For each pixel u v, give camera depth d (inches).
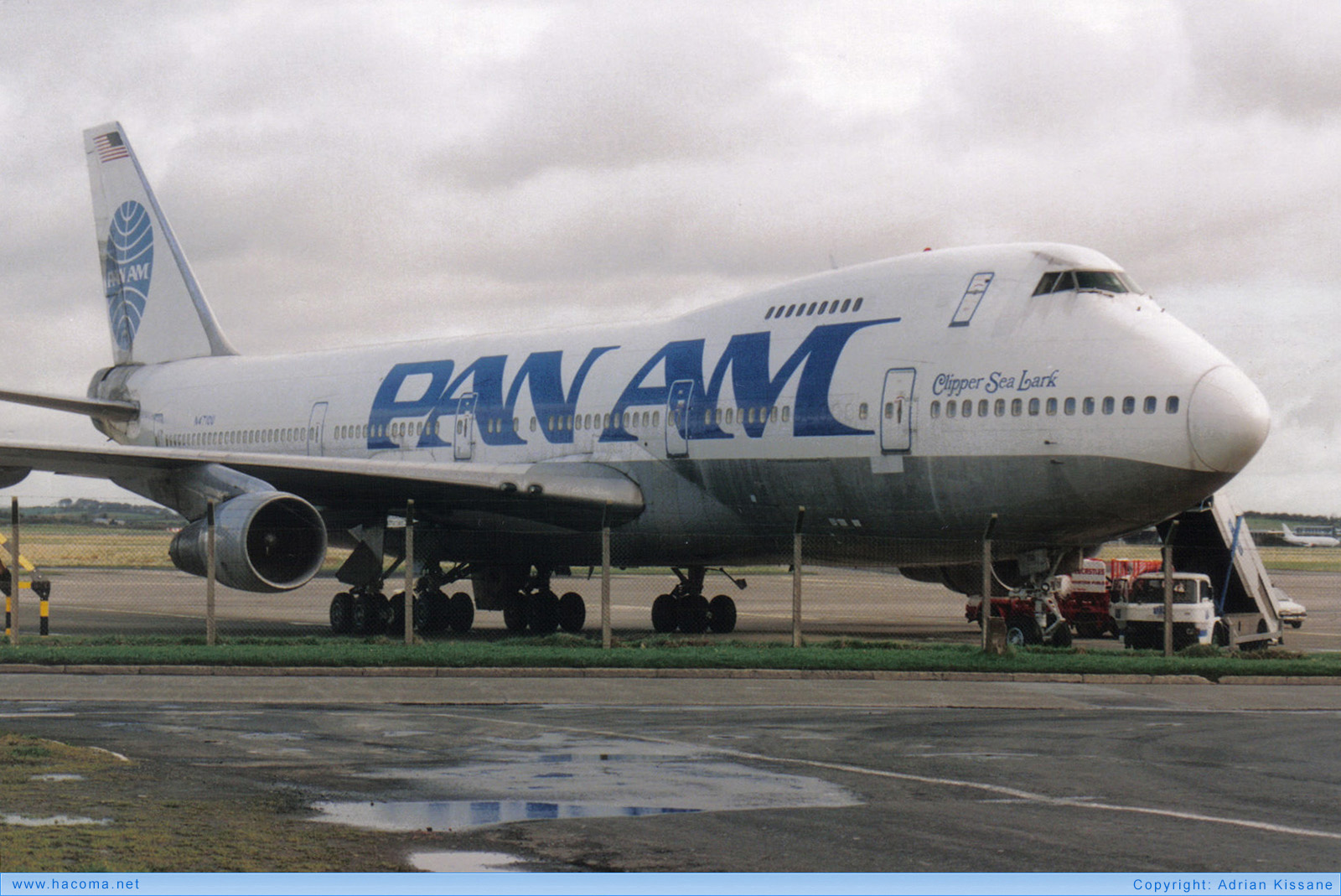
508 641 807.7
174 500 936.3
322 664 682.2
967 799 367.9
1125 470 744.3
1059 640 834.2
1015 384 776.9
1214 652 806.5
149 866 279.7
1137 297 787.4
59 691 585.9
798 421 863.1
